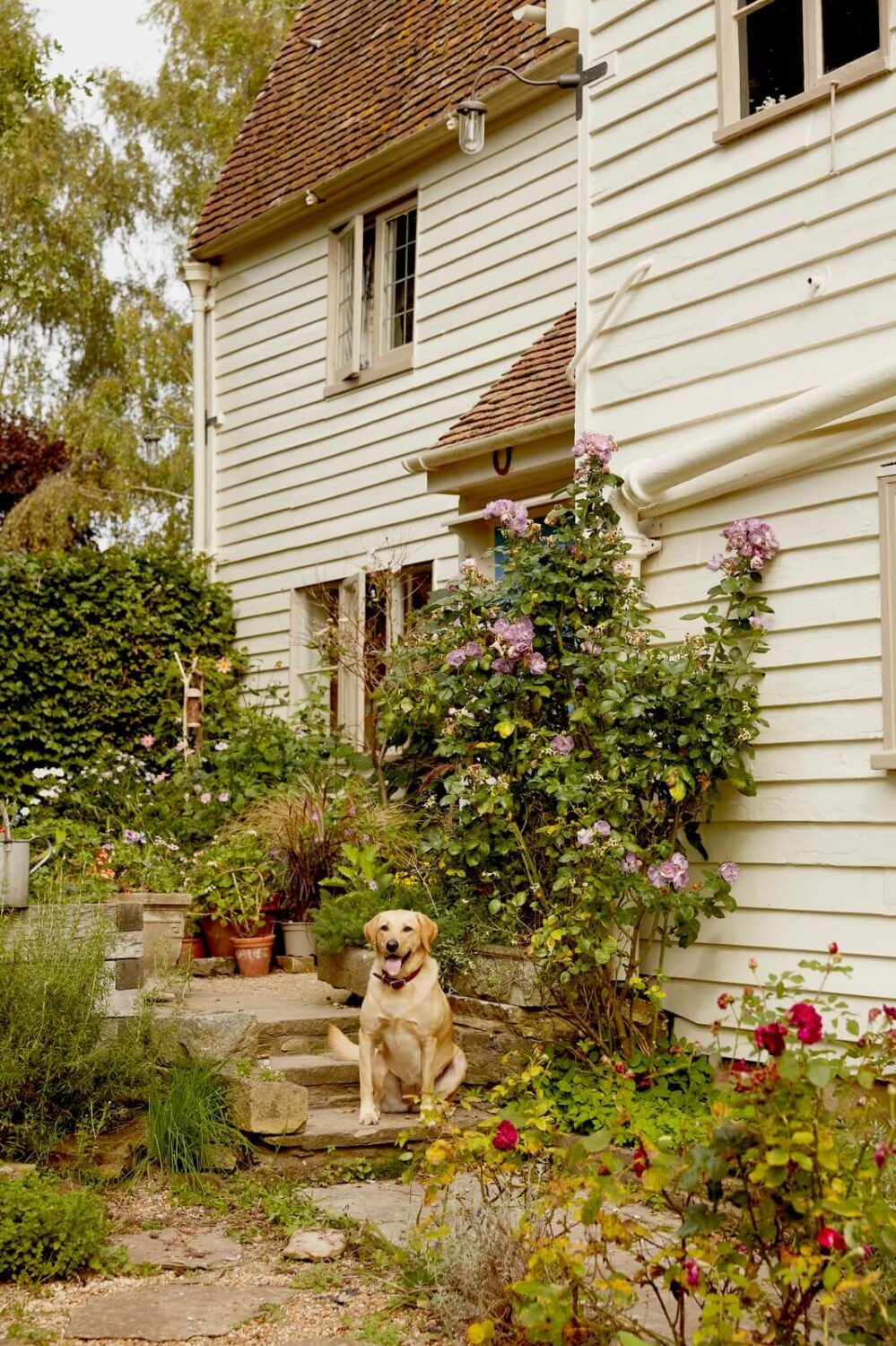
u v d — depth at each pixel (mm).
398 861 8906
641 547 7531
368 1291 4703
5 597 12227
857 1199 3449
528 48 11133
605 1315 3914
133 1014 6629
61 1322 4434
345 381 13055
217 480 14844
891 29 6398
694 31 7402
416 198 12500
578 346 8055
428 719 8773
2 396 22953
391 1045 6445
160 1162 5945
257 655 14008
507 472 9594
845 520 6531
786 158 6875
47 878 7633
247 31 22547
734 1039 6781
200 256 14852
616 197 7867
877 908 6266
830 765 6527
